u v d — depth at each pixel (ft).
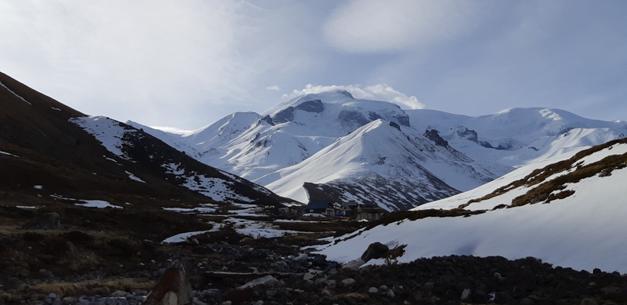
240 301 74.90
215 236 207.10
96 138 567.18
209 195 554.87
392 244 134.51
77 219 193.26
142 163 563.07
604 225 95.35
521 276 82.38
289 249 190.60
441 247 118.21
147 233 208.03
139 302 77.61
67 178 336.29
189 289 64.13
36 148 428.56
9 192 259.80
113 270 119.03
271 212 448.65
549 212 115.55
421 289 79.82
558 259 90.99
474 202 229.66
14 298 76.48
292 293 77.41
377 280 85.56
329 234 256.93
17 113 473.67
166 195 443.32
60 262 113.39
